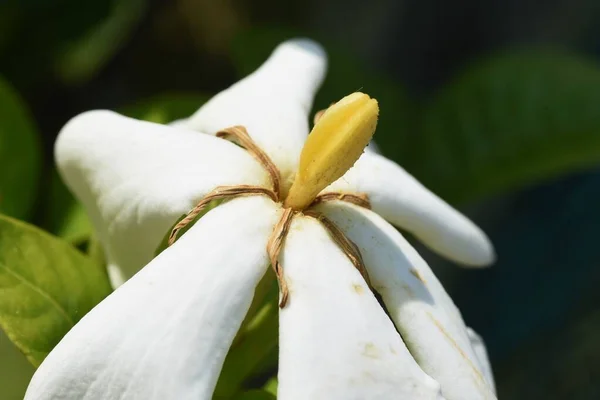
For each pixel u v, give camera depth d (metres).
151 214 0.18
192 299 0.17
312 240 0.18
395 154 0.29
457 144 0.28
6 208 0.23
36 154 0.24
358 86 0.28
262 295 0.19
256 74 0.21
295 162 0.19
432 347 0.18
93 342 0.17
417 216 0.20
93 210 0.20
